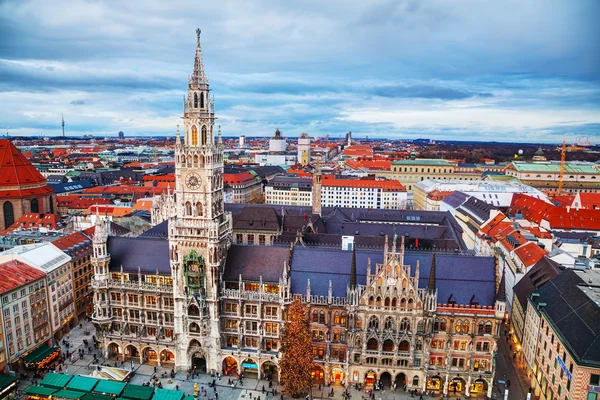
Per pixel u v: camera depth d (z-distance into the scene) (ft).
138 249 358.02
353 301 303.48
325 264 333.01
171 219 318.45
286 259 335.88
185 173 311.47
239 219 539.70
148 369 335.67
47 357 334.44
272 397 303.48
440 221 572.51
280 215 562.25
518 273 433.48
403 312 299.79
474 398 303.48
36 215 586.86
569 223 603.26
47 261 373.61
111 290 346.13
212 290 320.50
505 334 405.59
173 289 330.34
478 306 298.56
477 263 320.70
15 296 326.03
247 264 335.47
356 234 492.95
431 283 296.92
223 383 319.68
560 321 277.64
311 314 316.60
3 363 314.55
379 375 310.45
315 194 567.59
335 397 303.89
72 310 403.75
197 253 318.24
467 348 303.27
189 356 333.01
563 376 259.80
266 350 328.70
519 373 338.54
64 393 279.69
